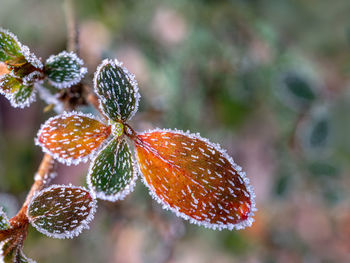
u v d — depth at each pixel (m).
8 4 0.29
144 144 0.11
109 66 0.11
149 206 0.25
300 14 0.28
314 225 0.36
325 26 0.28
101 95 0.11
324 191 0.27
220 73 0.29
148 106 0.21
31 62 0.12
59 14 0.29
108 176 0.11
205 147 0.11
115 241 0.30
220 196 0.11
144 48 0.29
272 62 0.28
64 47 0.30
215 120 0.29
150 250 0.27
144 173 0.11
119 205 0.24
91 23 0.29
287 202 0.33
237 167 0.11
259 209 0.33
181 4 0.28
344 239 0.36
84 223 0.11
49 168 0.12
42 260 0.30
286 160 0.27
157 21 0.30
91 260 0.31
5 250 0.11
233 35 0.28
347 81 0.29
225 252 0.33
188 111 0.28
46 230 0.11
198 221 0.11
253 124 0.30
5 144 0.31
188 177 0.11
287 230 0.33
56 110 0.14
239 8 0.27
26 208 0.12
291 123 0.28
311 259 0.33
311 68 0.29
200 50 0.29
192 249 0.33
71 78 0.12
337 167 0.26
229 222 0.11
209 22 0.28
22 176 0.31
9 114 0.32
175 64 0.29
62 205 0.11
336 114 0.28
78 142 0.11
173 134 0.11
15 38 0.12
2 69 0.12
